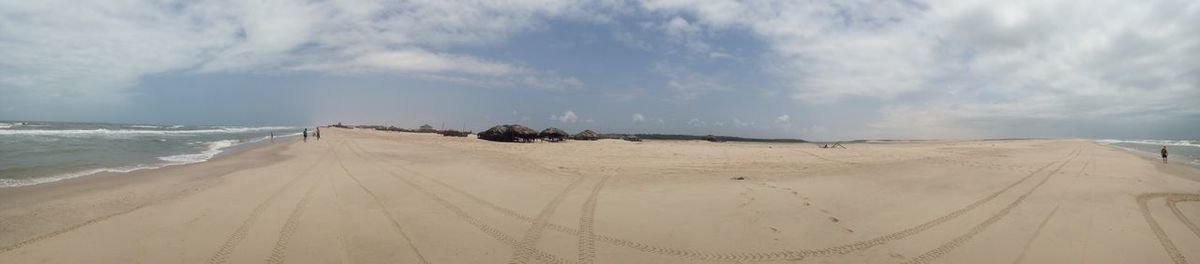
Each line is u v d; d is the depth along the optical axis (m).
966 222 10.13
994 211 11.17
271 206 10.90
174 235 8.55
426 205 11.23
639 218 10.16
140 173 16.77
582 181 15.02
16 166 18.38
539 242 8.55
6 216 9.66
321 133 62.75
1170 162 27.92
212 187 13.43
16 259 7.22
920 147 42.31
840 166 20.36
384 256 7.71
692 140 63.78
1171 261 8.11
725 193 12.93
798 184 14.64
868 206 11.51
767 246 8.46
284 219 9.76
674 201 11.85
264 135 59.84
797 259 7.87
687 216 10.34
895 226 9.76
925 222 10.08
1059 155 29.77
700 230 9.34
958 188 14.24
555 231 9.21
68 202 11.15
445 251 8.00
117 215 9.88
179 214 10.02
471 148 29.62
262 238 8.49
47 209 10.35
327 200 11.69
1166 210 11.98
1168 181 17.30
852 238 8.96
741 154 27.41
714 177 16.14
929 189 13.98
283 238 8.51
